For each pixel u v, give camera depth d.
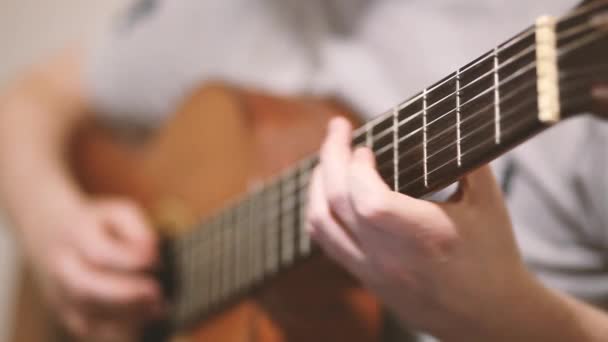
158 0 1.23
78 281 1.05
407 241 0.63
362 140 0.68
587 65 0.55
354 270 0.69
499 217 0.63
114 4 1.86
